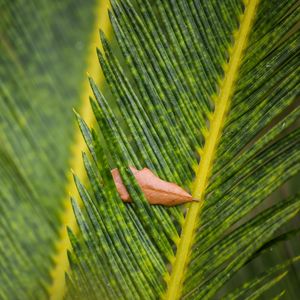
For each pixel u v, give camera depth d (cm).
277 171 38
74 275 39
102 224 39
